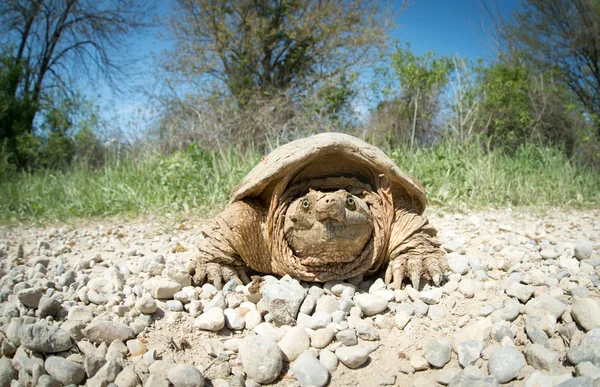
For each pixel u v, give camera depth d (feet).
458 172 3.71
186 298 1.46
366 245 1.55
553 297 1.34
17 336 1.25
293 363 1.19
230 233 1.56
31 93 7.80
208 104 6.64
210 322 1.30
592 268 1.67
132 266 1.88
